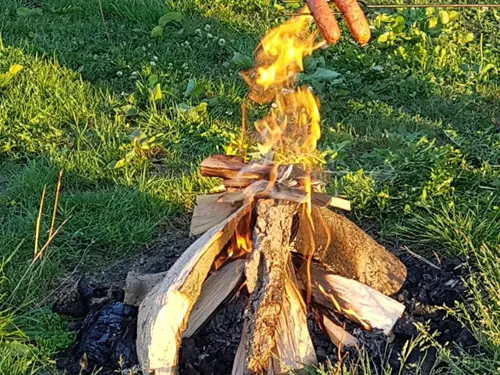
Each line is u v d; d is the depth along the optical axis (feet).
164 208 6.48
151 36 9.25
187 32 9.40
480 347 4.85
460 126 7.75
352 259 5.07
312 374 4.52
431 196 6.24
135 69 8.70
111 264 5.95
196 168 7.05
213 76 8.60
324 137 7.44
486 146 7.23
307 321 5.03
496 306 5.03
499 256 5.60
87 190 6.84
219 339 4.95
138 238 6.15
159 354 4.42
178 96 8.14
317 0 3.92
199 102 8.04
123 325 5.11
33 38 9.24
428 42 8.92
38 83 8.19
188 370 4.74
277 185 4.65
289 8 9.87
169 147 7.39
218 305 4.79
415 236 6.00
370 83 8.51
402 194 6.28
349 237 4.98
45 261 5.76
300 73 8.27
